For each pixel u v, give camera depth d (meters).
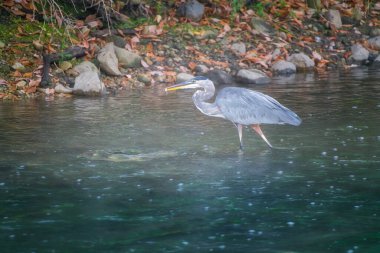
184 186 10.54
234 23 23.56
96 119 15.47
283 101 17.20
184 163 11.85
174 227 8.92
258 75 20.36
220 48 22.17
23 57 19.66
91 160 12.05
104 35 21.14
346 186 10.45
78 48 20.09
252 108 12.72
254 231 8.76
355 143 12.98
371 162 11.70
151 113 16.20
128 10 22.84
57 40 20.58
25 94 18.28
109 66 19.73
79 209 9.59
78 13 22.16
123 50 20.50
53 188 10.49
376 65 23.25
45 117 15.67
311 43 23.91
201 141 13.47
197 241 8.46
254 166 11.60
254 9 24.72
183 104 17.31
